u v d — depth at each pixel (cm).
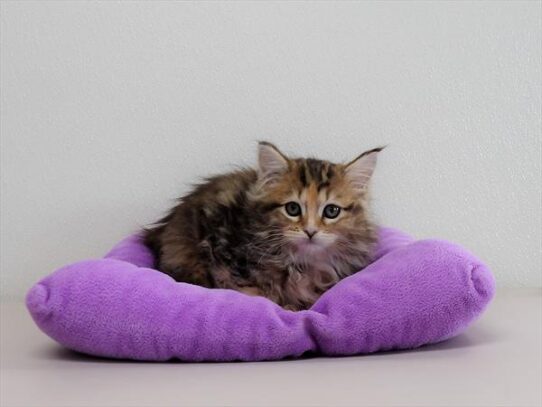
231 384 29
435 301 33
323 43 52
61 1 51
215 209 44
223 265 43
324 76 53
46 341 38
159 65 52
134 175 53
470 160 53
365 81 53
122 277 34
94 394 27
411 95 53
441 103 53
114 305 33
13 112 52
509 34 52
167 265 43
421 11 52
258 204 43
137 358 33
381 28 52
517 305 46
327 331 33
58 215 53
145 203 53
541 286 53
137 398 27
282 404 26
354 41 52
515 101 53
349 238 44
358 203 44
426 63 53
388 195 53
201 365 32
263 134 53
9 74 51
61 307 33
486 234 53
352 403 26
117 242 53
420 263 35
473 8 52
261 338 32
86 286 33
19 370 32
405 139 53
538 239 53
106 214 53
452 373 30
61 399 27
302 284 44
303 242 42
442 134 53
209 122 53
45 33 51
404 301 33
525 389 27
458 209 53
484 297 34
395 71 53
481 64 52
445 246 36
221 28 52
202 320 33
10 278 53
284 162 43
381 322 33
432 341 35
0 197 52
